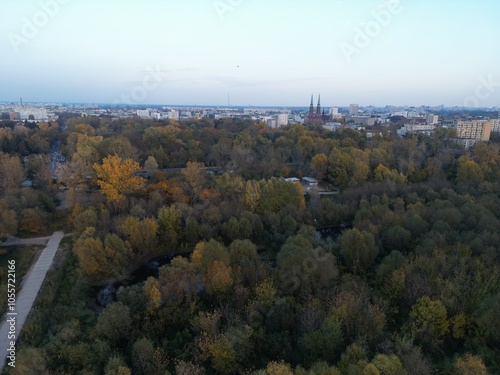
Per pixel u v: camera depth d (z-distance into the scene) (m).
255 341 50.88
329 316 49.47
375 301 56.62
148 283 56.69
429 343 49.53
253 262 64.75
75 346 47.00
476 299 52.97
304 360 47.31
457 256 63.34
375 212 87.31
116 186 91.88
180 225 84.62
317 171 131.12
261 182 98.56
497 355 46.09
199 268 61.91
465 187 107.50
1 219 79.19
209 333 50.88
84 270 67.38
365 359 42.09
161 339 53.16
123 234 76.81
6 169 100.94
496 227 75.06
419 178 123.31
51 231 90.31
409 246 75.06
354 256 69.25
